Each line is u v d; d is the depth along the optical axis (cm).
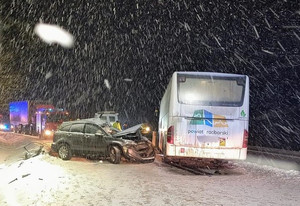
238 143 1224
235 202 788
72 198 788
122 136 1498
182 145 1226
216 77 1255
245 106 1241
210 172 1288
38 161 1340
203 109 1234
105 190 877
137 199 791
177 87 1251
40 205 730
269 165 1507
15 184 949
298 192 920
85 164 1365
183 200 793
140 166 1364
